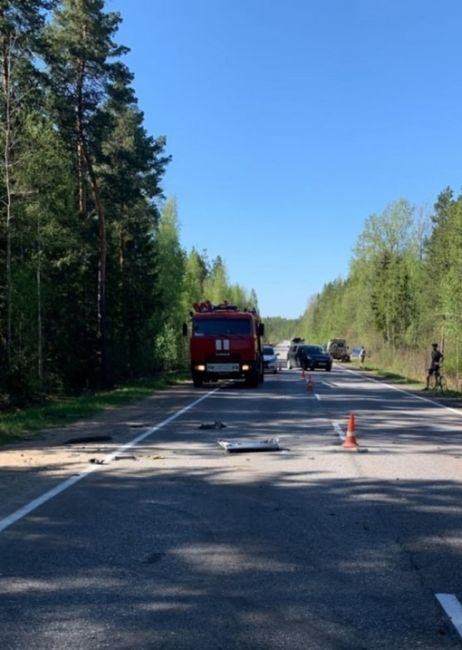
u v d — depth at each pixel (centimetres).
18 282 2731
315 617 475
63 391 3219
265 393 2667
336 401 2306
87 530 695
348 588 531
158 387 3048
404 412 1955
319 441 1330
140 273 4566
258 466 1052
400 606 495
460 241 3906
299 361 5600
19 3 2488
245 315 2977
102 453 1184
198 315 2997
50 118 2945
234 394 2611
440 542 655
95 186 3259
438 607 493
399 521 732
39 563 591
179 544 647
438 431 1516
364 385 3334
